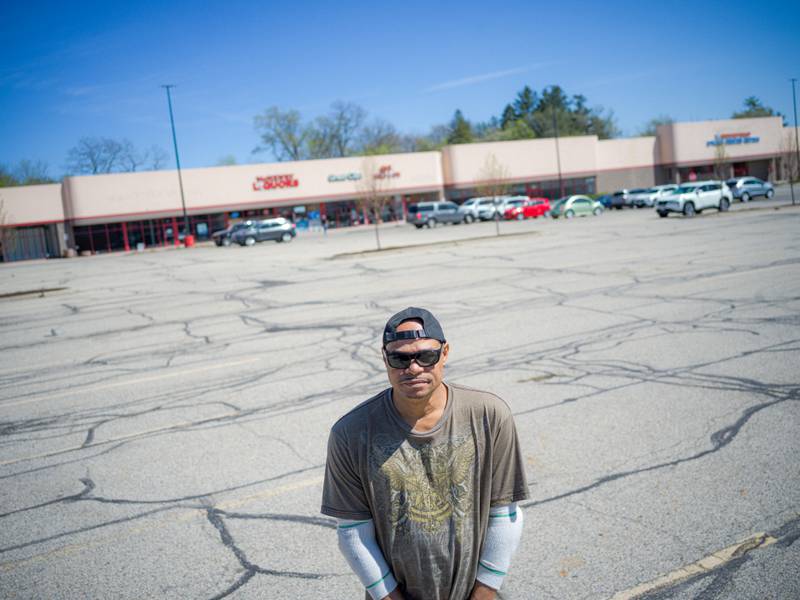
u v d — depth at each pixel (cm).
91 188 5384
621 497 486
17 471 624
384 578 239
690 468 526
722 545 415
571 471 537
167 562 441
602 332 1023
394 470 233
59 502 546
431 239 3659
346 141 9675
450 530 235
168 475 588
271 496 530
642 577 388
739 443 566
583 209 4944
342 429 238
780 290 1248
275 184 5991
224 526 486
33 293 2289
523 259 2177
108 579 425
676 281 1452
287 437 661
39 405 852
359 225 6366
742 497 472
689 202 3731
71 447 682
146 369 1012
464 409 239
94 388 919
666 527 440
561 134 11775
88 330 1436
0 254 5325
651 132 11844
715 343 905
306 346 1089
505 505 243
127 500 542
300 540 459
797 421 605
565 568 403
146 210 5572
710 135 7125
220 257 3638
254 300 1708
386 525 236
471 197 6662
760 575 382
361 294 1655
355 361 959
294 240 4962
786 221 2758
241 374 933
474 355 939
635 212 4834
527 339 1014
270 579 413
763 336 921
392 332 229
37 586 421
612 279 1561
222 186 5812
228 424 716
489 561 243
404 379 228
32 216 5316
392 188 6347
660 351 886
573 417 659
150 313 1620
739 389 707
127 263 3794
